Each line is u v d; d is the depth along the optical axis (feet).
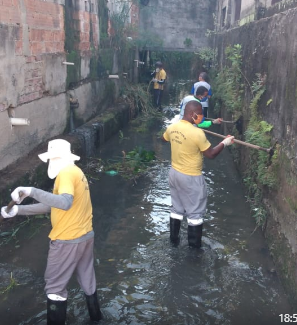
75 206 10.23
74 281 13.28
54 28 21.38
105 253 15.08
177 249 15.43
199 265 14.40
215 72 44.19
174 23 54.13
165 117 39.83
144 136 32.14
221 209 18.89
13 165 17.57
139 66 49.08
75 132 24.80
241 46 26.32
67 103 23.99
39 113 19.98
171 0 53.47
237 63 25.82
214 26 53.93
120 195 20.36
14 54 16.98
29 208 10.06
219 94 33.55
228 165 25.32
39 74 19.70
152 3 53.47
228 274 13.88
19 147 18.04
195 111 14.83
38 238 15.69
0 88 15.93
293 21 13.71
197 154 14.89
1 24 15.72
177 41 54.65
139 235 16.47
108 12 33.53
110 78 33.81
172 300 12.55
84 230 10.44
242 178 21.86
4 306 11.96
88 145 25.04
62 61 22.79
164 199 20.03
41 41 19.76
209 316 11.87
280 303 12.43
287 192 13.37
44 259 14.34
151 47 51.24
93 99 29.43
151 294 12.81
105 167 23.91
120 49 37.63
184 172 14.96
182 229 17.10
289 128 13.56
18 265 13.93
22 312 11.75
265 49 18.33
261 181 15.94
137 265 14.35
